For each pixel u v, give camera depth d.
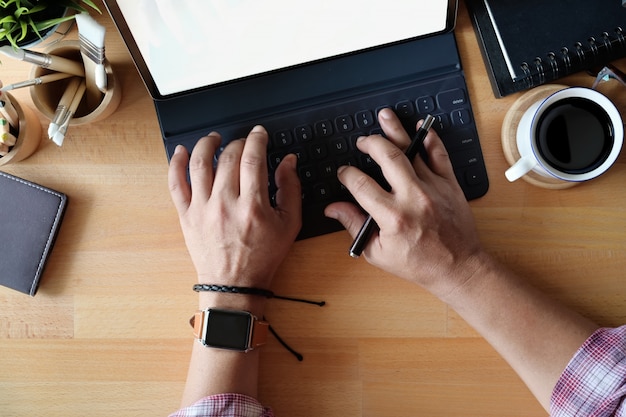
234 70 0.63
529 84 0.67
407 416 0.67
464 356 0.67
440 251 0.61
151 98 0.68
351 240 0.67
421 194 0.60
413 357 0.67
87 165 0.68
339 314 0.67
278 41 0.59
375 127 0.67
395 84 0.67
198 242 0.63
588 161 0.63
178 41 0.56
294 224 0.63
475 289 0.61
